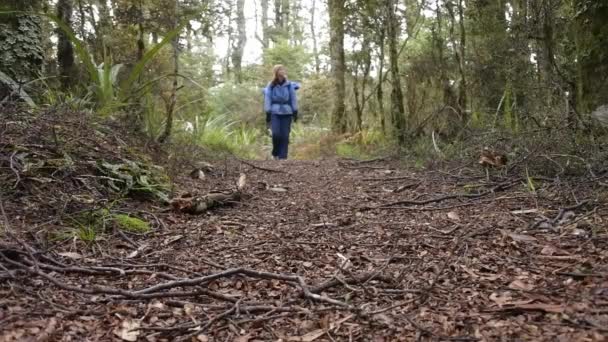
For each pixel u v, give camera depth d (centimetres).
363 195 428
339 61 947
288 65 1889
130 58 654
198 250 271
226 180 487
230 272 218
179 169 465
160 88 666
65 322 176
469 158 520
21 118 355
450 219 327
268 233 306
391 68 697
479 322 177
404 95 780
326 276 232
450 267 236
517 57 556
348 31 833
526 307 183
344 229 314
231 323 182
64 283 212
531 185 367
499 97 651
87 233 273
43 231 263
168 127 542
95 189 332
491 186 410
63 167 326
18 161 320
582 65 475
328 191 454
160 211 344
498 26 634
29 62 499
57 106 395
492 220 314
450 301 197
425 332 171
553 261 235
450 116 661
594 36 467
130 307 193
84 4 632
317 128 1239
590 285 201
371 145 787
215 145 786
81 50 475
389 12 697
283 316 188
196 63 1204
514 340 161
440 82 706
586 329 164
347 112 953
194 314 190
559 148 417
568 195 343
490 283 213
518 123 529
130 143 440
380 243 282
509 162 456
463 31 656
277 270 241
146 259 253
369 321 182
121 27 626
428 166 544
